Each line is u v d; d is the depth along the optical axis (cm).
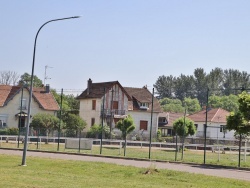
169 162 3400
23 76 10731
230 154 5128
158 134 7694
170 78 14925
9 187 1645
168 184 2047
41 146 4753
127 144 5900
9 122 7006
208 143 6681
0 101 6994
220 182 2170
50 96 7438
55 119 6050
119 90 7669
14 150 4003
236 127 3138
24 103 7088
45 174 2192
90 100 7694
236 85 14950
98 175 2323
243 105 3052
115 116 7500
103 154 3909
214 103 10850
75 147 4050
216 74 15150
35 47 2853
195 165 3225
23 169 2422
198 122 8231
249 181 2238
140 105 7850
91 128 6575
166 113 9188
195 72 15212
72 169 2559
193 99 11825
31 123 5947
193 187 1966
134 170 2533
